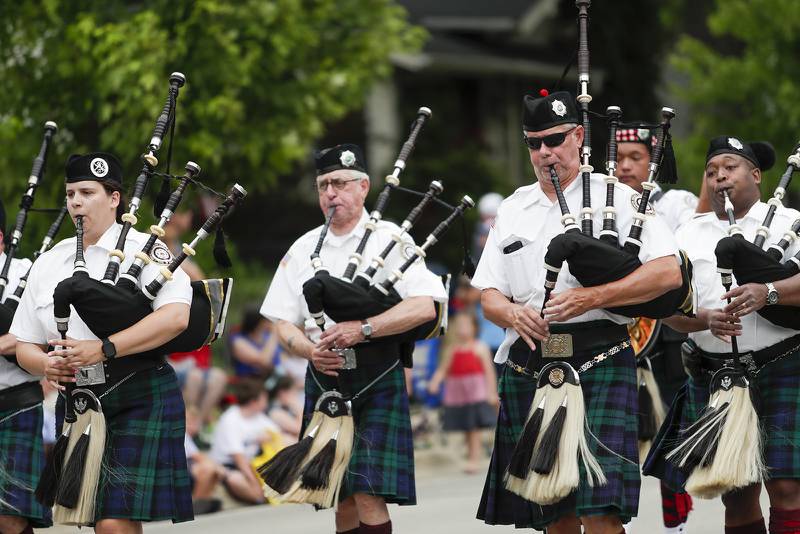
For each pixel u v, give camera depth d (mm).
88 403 11719
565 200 11117
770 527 11789
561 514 11141
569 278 11195
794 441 11531
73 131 21516
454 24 41719
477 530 17078
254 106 23016
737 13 32906
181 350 11945
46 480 11852
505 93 43250
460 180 38844
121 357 11727
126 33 20734
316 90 23344
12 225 19719
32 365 12164
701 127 33938
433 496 20375
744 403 11531
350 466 12789
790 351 11766
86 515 11602
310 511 19438
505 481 11383
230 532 17734
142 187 11953
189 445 19828
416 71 40469
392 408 12977
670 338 14617
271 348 23328
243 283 32281
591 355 11133
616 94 44062
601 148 40969
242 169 23406
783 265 11492
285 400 22438
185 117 21109
